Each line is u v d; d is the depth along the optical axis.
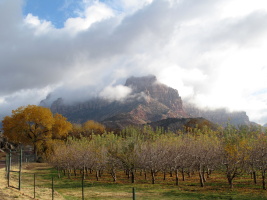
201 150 28.59
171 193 23.36
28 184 25.09
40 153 66.69
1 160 42.72
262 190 23.52
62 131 65.88
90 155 35.03
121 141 37.22
